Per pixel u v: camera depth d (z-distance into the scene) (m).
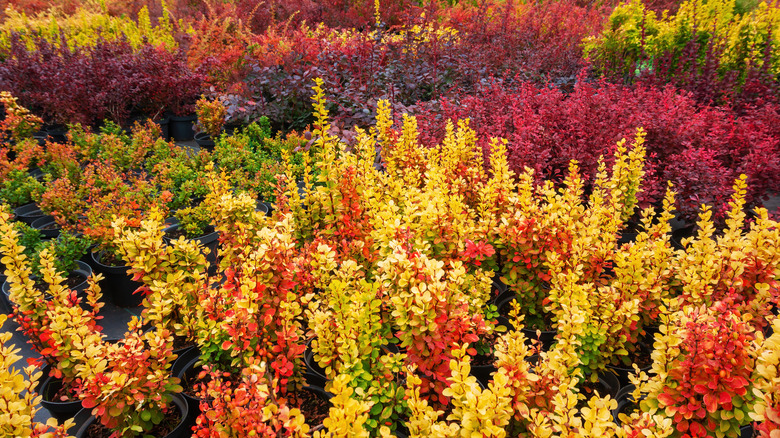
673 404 2.54
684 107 6.78
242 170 7.17
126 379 2.73
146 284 3.65
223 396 2.43
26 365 3.93
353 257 4.12
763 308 3.15
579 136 6.12
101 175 6.42
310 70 8.82
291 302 3.11
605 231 4.29
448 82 9.60
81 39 14.24
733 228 3.52
